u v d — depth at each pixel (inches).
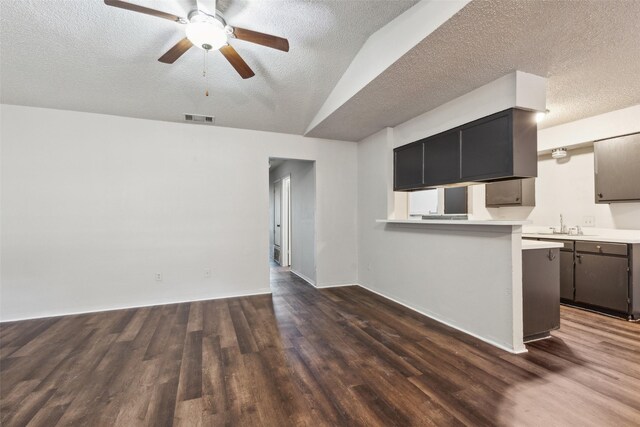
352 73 113.2
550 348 95.7
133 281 144.6
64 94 123.6
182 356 91.9
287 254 258.2
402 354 92.3
